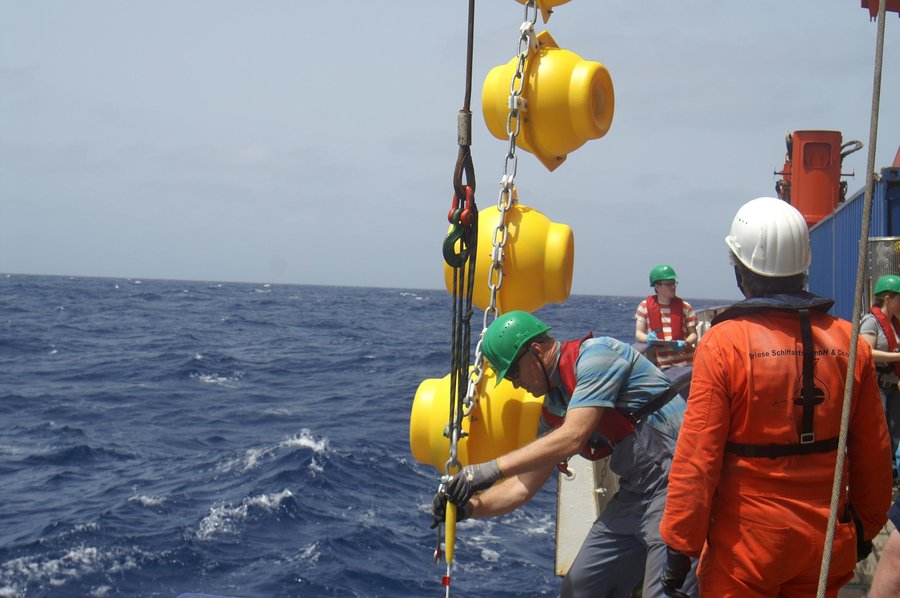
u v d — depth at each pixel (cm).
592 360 371
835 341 307
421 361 4778
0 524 1510
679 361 945
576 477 589
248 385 3609
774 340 303
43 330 6231
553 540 1424
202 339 5997
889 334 705
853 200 1148
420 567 1327
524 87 343
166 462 2042
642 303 970
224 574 1289
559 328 7656
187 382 3656
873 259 798
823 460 303
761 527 301
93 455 2108
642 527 398
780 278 316
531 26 341
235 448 2202
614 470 407
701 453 302
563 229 354
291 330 7319
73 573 1271
